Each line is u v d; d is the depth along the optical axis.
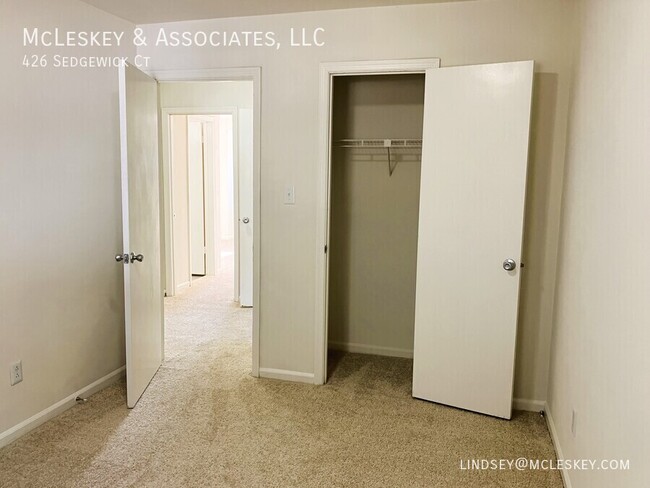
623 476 1.41
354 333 3.92
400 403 2.96
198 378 3.28
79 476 2.15
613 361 1.55
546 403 2.84
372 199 3.76
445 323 2.88
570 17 2.62
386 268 3.79
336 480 2.16
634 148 1.45
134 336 2.84
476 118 2.69
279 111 3.10
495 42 2.74
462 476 2.21
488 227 2.72
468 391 2.85
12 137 2.36
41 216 2.56
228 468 2.24
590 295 1.90
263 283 3.24
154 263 3.26
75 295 2.84
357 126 3.73
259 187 3.18
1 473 2.16
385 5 2.85
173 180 5.61
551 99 2.69
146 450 2.37
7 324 2.38
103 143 3.03
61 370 2.75
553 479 2.20
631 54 1.54
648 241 1.29
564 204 2.60
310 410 2.84
